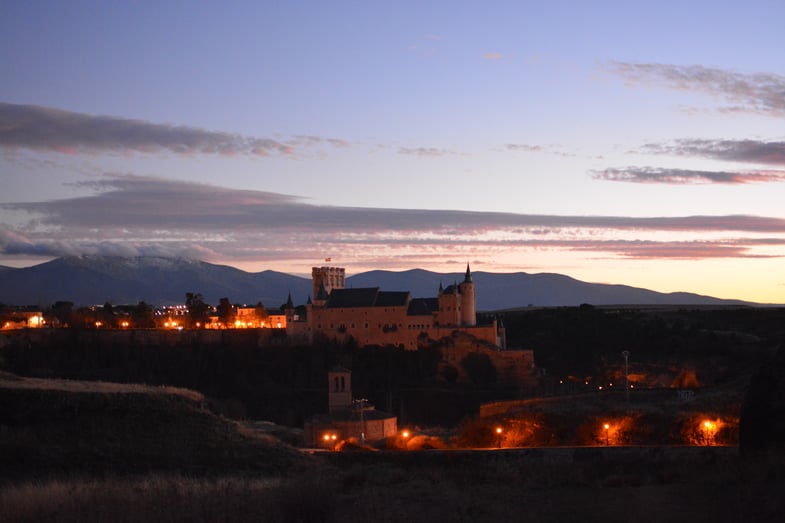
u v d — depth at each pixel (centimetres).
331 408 14475
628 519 3553
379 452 5950
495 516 3756
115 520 3741
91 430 5688
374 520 3700
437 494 4306
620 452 5606
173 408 6134
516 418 8775
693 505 3725
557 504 3978
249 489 4278
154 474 4956
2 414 5816
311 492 3750
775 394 4381
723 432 7438
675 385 18125
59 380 7394
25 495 4147
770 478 3844
